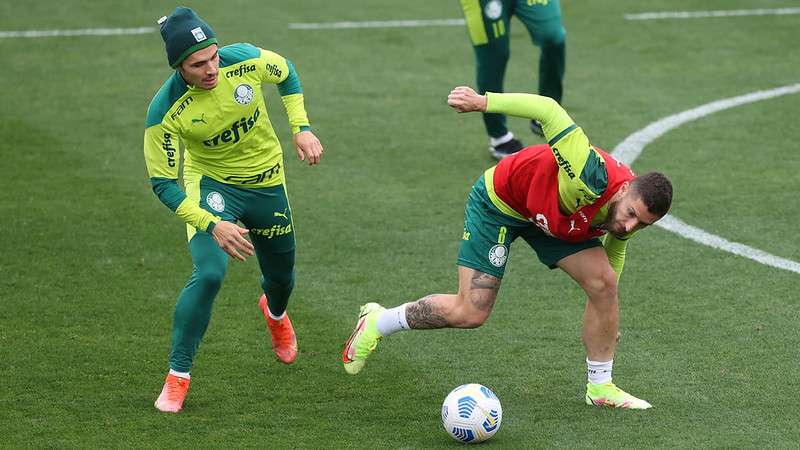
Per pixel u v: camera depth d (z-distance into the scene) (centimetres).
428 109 4056
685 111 3975
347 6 5391
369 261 2794
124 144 3672
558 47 3569
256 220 2100
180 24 1870
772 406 1989
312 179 3384
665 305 2489
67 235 2939
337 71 4469
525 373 2170
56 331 2367
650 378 2127
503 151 3547
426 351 2283
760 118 3891
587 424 1930
